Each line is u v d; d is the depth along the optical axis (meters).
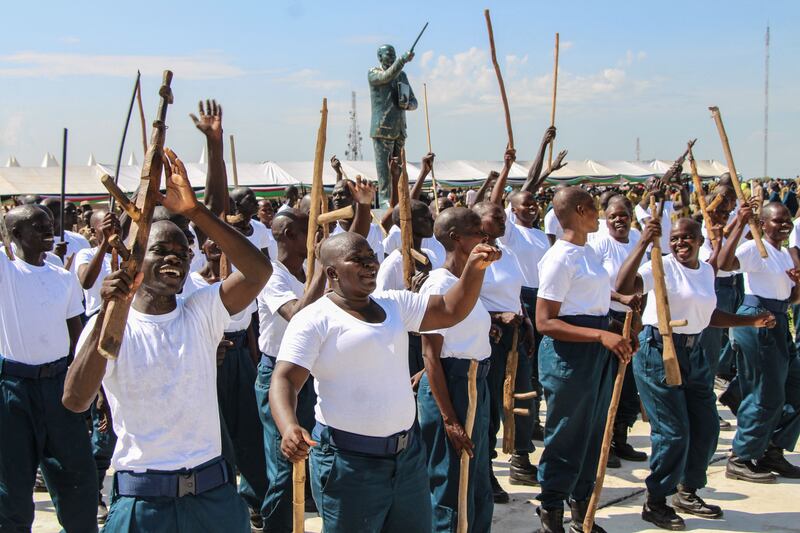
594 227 5.38
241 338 5.60
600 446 5.49
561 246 5.30
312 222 4.77
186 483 3.28
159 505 3.26
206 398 3.39
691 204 14.31
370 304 3.79
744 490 6.65
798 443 7.96
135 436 3.28
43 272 5.04
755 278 6.82
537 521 5.88
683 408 5.73
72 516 4.91
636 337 5.17
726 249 6.77
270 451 5.06
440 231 4.86
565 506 6.31
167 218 5.12
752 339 6.66
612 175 46.19
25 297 4.86
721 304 8.59
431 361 4.47
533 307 7.79
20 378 4.83
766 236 6.91
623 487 6.64
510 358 5.49
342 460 3.65
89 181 30.78
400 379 3.72
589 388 5.27
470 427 4.46
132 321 3.33
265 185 32.44
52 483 4.91
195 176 30.70
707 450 5.91
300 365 3.58
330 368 3.64
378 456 3.66
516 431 6.50
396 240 7.64
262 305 5.12
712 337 7.61
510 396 5.43
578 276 5.26
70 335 5.22
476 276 3.92
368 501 3.64
